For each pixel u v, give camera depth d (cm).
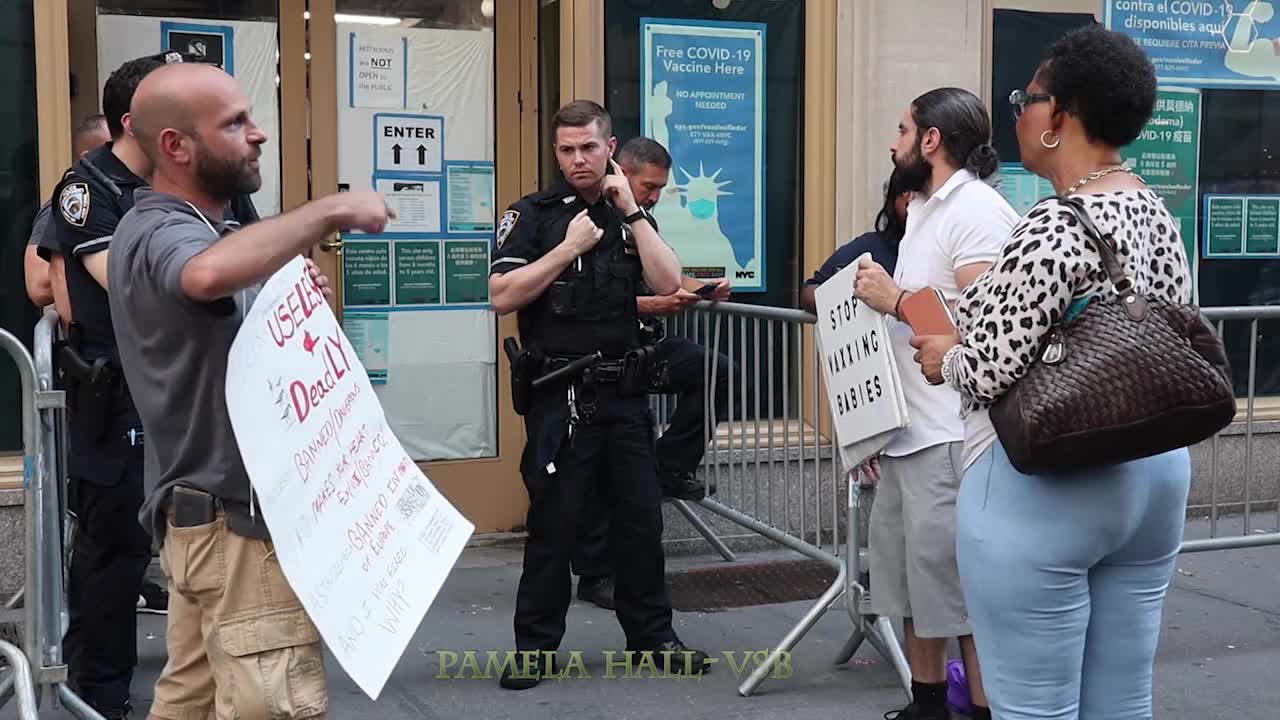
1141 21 699
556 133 454
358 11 621
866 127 649
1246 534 541
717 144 642
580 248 445
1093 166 273
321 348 272
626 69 628
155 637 514
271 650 269
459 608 554
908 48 651
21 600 520
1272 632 536
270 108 609
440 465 643
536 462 456
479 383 652
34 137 552
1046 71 274
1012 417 255
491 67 645
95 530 403
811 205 648
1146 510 270
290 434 255
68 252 390
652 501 467
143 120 269
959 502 285
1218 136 720
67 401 399
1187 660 503
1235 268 728
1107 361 249
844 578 468
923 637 389
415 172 635
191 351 261
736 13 641
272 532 245
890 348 381
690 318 550
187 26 594
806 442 572
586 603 571
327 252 620
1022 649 271
